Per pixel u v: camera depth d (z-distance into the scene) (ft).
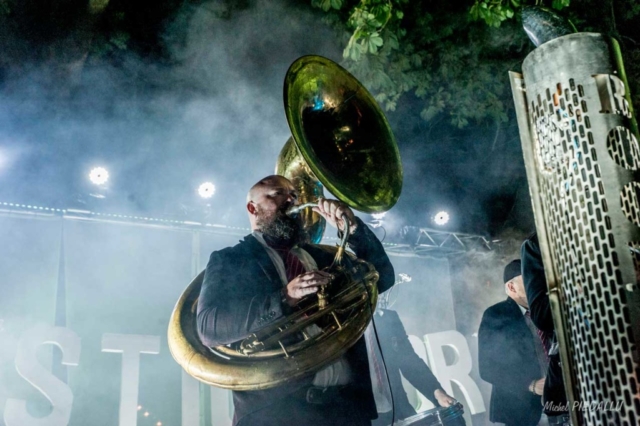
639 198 4.70
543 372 13.26
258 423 8.54
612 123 4.77
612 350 4.52
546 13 5.38
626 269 4.51
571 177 4.81
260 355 8.74
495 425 23.88
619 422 4.46
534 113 5.17
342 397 8.86
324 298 9.04
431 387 16.92
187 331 9.29
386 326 17.31
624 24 27.04
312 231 10.73
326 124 10.57
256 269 9.36
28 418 20.47
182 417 23.62
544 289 8.82
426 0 28.66
